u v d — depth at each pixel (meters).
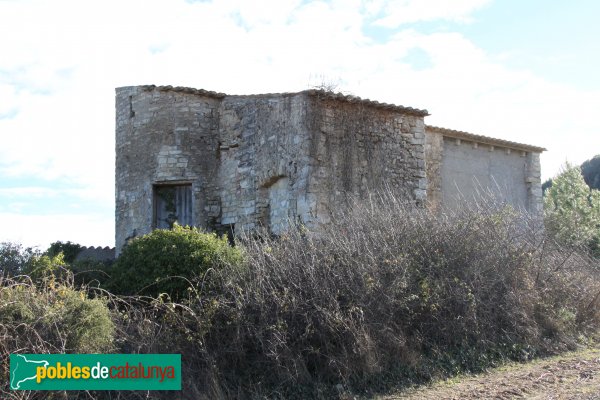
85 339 6.05
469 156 15.66
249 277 7.28
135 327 6.54
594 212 17.39
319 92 11.67
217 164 14.36
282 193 12.31
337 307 7.09
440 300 8.16
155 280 7.46
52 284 6.38
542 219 11.31
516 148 16.53
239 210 13.55
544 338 8.98
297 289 7.19
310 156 11.51
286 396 6.49
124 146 14.78
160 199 14.29
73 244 16.73
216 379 6.39
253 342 6.75
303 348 6.83
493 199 11.54
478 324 8.41
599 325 10.16
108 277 8.44
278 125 12.48
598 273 10.98
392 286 7.72
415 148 13.10
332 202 11.60
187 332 6.55
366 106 12.44
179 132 14.11
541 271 9.93
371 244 8.47
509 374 7.47
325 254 7.84
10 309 5.82
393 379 7.05
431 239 8.97
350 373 6.85
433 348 7.80
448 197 14.85
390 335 7.32
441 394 6.62
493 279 9.01
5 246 10.94
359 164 12.16
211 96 14.48
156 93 14.35
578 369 7.57
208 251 7.74
